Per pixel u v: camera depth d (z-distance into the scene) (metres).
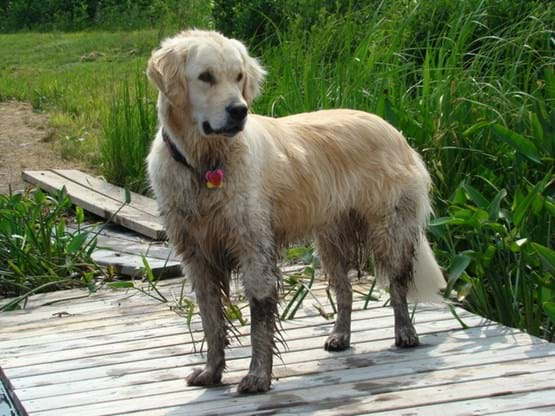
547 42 4.27
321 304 3.41
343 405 2.62
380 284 3.12
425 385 2.72
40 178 5.24
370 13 5.00
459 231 3.62
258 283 2.73
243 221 2.70
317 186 2.88
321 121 2.97
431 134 3.87
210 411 2.64
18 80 8.38
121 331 3.28
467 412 2.55
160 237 4.30
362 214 3.02
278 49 4.86
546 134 3.61
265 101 4.47
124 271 3.95
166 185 2.72
